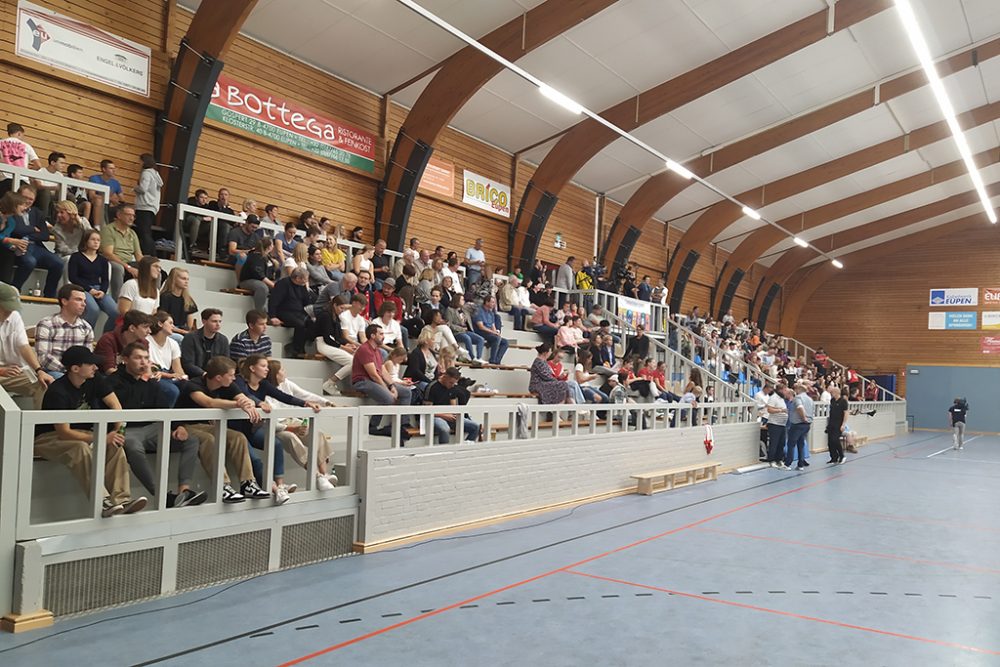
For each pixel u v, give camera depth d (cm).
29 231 729
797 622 512
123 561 493
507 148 1898
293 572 596
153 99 1139
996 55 1678
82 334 599
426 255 1395
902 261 3350
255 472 600
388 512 701
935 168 2539
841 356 3459
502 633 469
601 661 426
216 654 414
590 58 1543
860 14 1447
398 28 1333
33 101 1005
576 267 2209
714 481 1298
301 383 866
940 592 605
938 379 3222
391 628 471
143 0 1128
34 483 489
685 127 1925
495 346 1273
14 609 438
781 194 2416
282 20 1260
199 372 666
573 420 1031
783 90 1795
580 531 806
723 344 2309
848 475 1448
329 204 1448
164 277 938
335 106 1448
